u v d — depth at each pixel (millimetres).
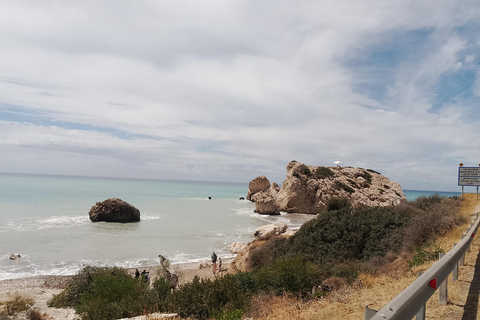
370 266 13477
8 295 19312
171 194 146750
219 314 9133
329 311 6566
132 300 12164
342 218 20922
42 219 55875
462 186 25953
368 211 21625
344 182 88688
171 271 27500
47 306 18578
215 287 10914
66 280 25297
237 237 45656
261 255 22484
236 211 83562
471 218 16344
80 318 13383
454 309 5191
